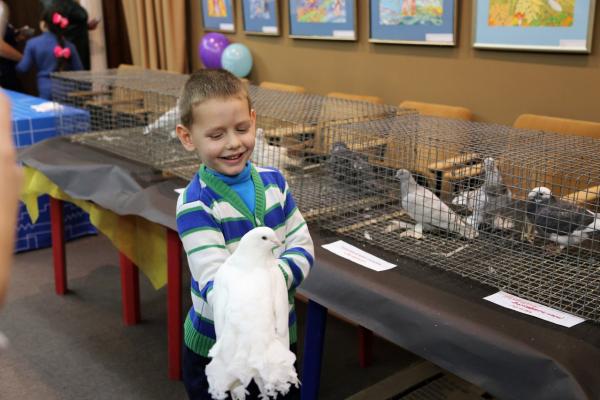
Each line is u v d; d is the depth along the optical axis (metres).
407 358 2.27
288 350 0.93
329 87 3.88
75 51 4.22
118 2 5.54
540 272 1.34
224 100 1.05
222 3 4.52
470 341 1.13
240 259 0.97
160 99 2.53
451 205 1.55
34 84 6.36
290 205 1.21
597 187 1.40
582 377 1.00
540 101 2.79
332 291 1.39
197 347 1.23
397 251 1.49
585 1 2.48
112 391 2.06
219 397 0.92
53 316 2.58
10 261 0.46
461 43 3.04
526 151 1.56
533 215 1.39
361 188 1.72
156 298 2.76
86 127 3.13
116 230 2.31
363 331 2.16
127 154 2.51
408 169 1.66
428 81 3.26
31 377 2.14
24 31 4.98
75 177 2.37
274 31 4.11
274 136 1.96
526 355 1.05
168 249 1.99
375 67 3.53
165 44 5.00
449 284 1.32
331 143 1.80
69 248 3.34
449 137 1.72
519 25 2.74
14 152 0.49
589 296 1.22
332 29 3.68
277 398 1.25
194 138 1.10
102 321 2.54
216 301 0.97
